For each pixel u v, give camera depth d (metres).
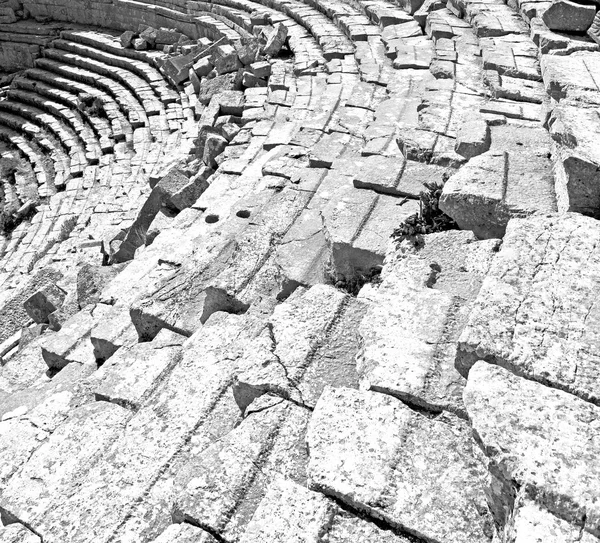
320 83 17.84
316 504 4.35
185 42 30.20
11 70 36.09
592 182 6.26
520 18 16.58
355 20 21.59
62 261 15.66
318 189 9.66
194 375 6.48
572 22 13.67
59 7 36.59
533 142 8.78
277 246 8.52
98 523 5.27
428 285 5.99
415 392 4.88
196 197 13.43
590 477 3.72
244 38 26.02
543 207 6.68
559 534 3.55
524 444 3.93
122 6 34.00
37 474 6.07
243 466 4.98
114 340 8.52
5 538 5.46
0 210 24.88
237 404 6.00
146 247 11.63
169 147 22.58
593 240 5.31
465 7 17.91
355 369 5.66
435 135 10.15
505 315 4.77
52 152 27.50
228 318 7.26
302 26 23.77
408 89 13.82
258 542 4.21
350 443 4.64
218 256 8.80
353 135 12.75
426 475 4.43
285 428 5.24
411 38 18.27
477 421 4.12
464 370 4.83
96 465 5.81
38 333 11.81
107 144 25.94
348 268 7.78
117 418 6.53
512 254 5.30
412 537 4.19
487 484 4.09
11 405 8.39
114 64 31.52
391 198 8.70
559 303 4.82
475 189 6.90
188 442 5.84
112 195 20.58
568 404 4.15
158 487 5.50
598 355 4.43
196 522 4.67
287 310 6.33
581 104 8.02
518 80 12.58
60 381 8.69
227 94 18.70
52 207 22.50
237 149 14.55
